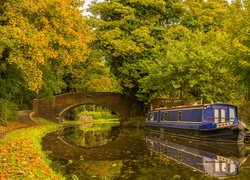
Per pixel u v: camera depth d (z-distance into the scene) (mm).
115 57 41875
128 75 41344
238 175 14422
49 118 48312
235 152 21094
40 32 19938
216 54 33000
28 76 20094
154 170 15430
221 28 40281
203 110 28344
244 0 26469
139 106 46625
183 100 39781
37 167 12508
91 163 17234
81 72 46719
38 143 22750
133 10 42500
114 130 41062
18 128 30188
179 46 35906
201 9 43531
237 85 28562
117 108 48031
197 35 36438
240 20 25906
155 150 22016
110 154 20297
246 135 26234
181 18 44812
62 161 17734
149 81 37469
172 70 34469
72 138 30812
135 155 19906
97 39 40906
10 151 14969
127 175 14398
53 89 35906
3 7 20188
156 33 43281
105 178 13828
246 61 24375
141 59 41406
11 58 18781
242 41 25281
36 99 48156
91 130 41656
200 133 27719
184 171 15234
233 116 28734
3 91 29188
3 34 18484
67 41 23719
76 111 67375
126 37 41688
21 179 9859
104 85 60000
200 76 32469
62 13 21906
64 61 23906
